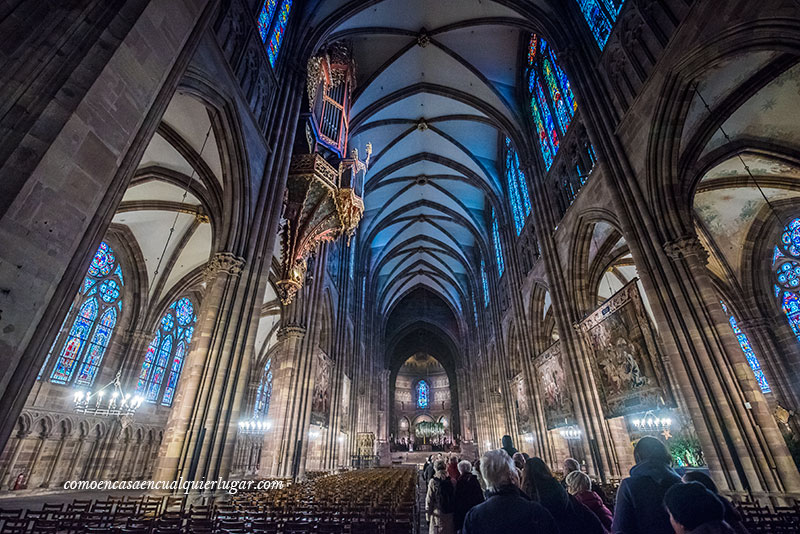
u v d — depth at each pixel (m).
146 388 24.02
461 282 46.75
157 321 23.48
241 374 10.95
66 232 4.95
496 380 32.66
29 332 4.50
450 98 25.25
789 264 16.55
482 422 37.06
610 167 12.78
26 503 12.99
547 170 20.09
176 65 7.29
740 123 12.02
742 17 8.36
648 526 2.85
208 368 10.37
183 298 27.97
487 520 2.41
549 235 18.97
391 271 47.31
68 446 18.56
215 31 10.40
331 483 13.17
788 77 10.86
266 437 17.45
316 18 17.05
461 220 36.62
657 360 11.07
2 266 4.23
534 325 22.48
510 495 2.55
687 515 2.16
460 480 5.37
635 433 21.33
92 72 5.31
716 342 9.02
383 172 30.94
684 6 10.06
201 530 5.58
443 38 22.00
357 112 24.23
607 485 11.73
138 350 22.20
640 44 11.77
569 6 16.09
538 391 21.30
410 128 28.41
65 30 5.36
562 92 18.23
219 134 11.22
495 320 31.67
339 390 27.06
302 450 17.69
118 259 21.70
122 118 5.75
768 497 7.62
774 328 17.08
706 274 9.70
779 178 14.45
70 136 4.97
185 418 9.77
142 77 6.10
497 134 28.56
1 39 4.95
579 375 15.67
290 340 19.25
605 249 16.88
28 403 16.81
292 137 14.54
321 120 17.38
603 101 13.66
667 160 10.87
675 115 10.62
